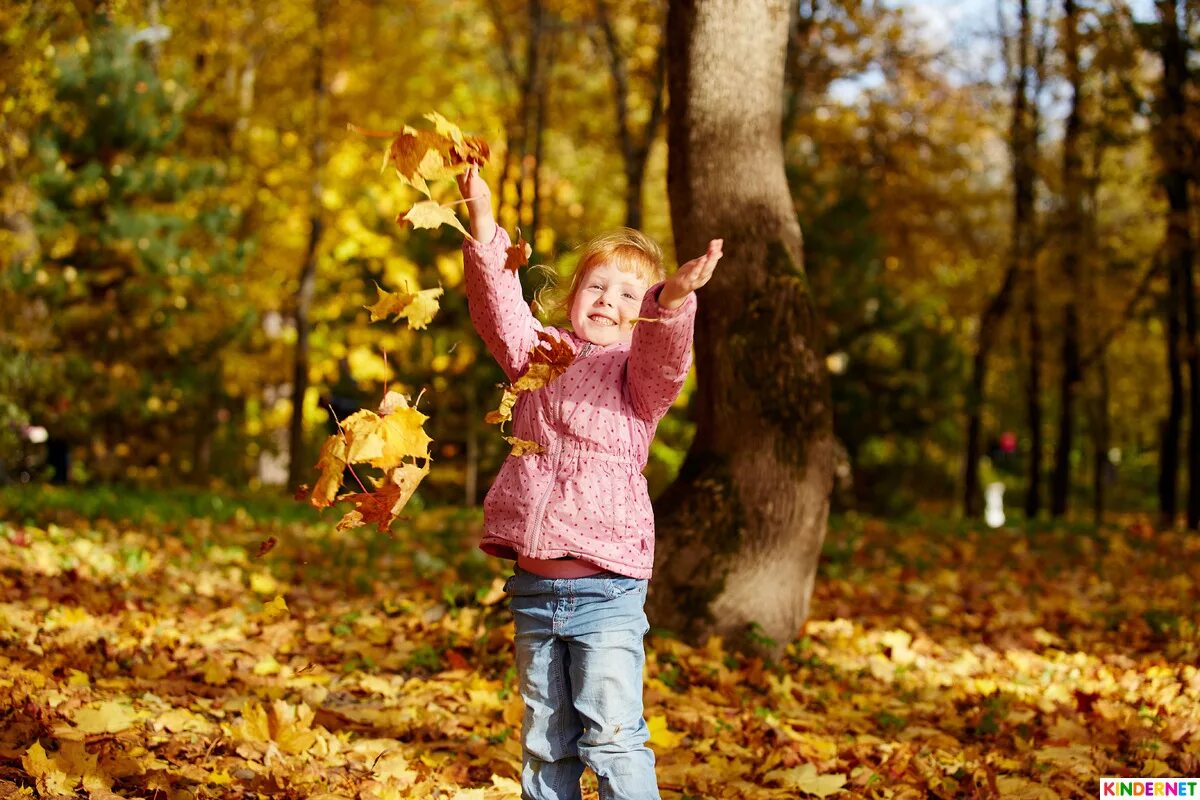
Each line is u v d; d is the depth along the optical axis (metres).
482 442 21.17
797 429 5.99
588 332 3.25
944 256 21.30
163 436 19.78
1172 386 16.88
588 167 24.19
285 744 3.96
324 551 9.44
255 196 21.03
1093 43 16.64
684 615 5.90
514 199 22.80
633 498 3.08
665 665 5.55
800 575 6.07
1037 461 20.61
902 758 4.48
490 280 3.21
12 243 14.09
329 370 25.25
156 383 18.22
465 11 22.31
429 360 20.41
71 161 16.16
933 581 9.19
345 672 5.43
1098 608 8.17
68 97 15.45
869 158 19.72
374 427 2.72
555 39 20.83
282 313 24.39
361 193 22.47
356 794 3.65
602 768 3.04
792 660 6.22
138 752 3.75
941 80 19.52
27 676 4.40
